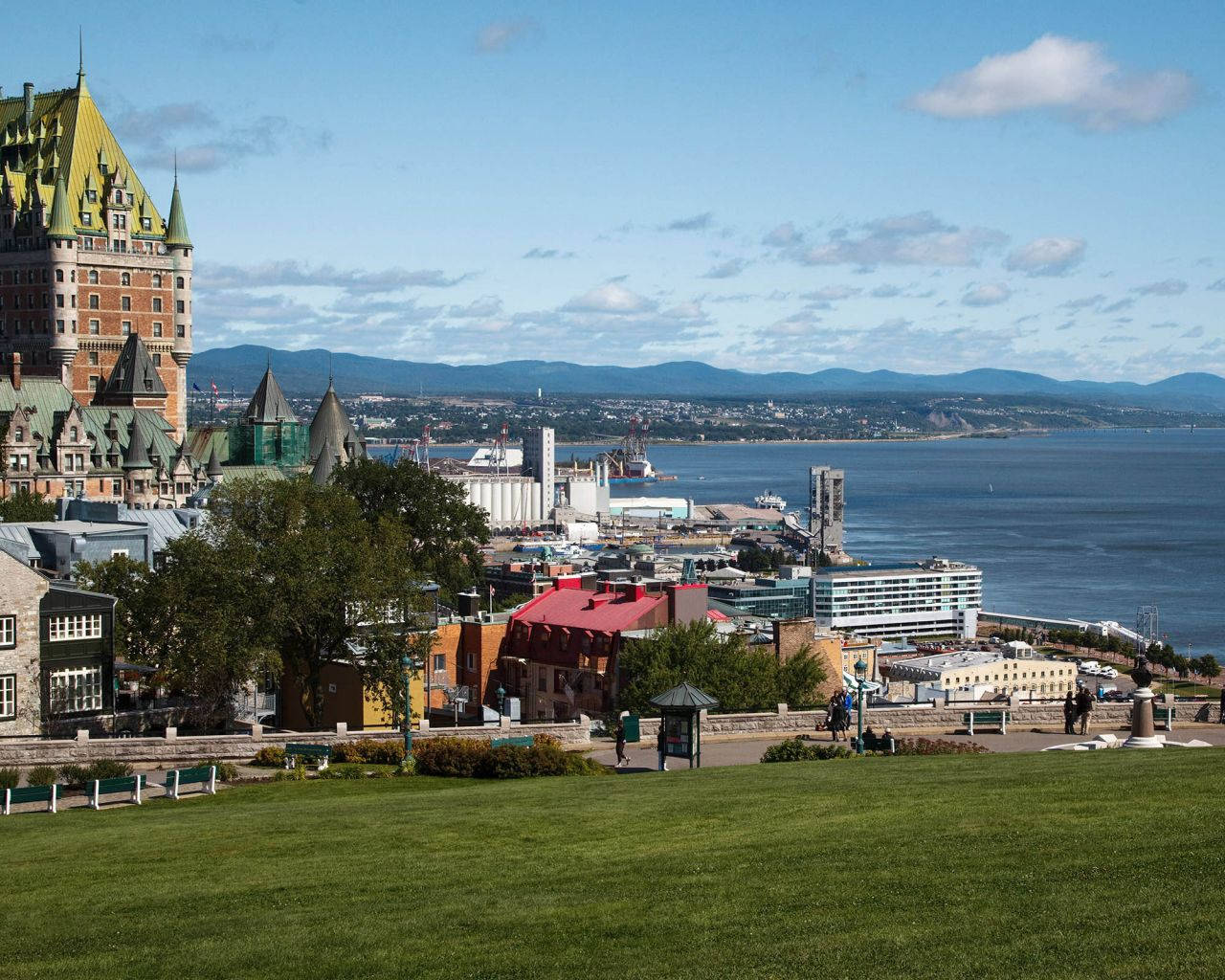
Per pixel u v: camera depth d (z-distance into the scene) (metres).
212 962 37.00
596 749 80.06
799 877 40.69
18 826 57.84
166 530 147.38
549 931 37.66
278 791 68.19
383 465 179.62
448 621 132.88
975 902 37.25
